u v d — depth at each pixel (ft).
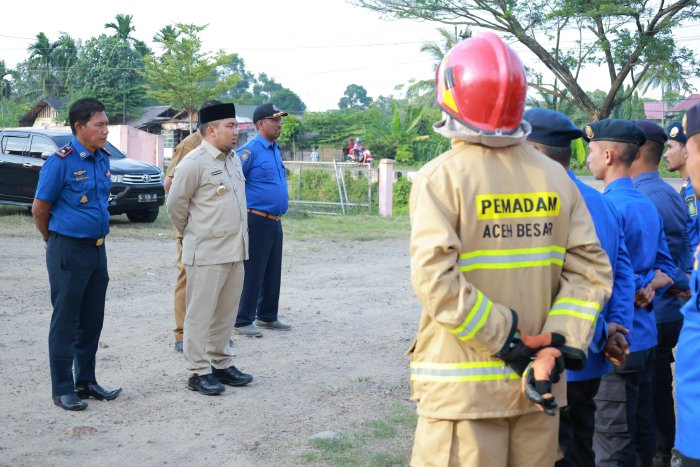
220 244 18.72
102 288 18.02
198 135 22.95
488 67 8.68
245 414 17.63
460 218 8.67
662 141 14.65
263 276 24.82
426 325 9.02
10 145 52.39
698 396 8.21
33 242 43.55
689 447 8.29
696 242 15.90
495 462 8.82
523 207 8.85
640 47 77.66
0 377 19.83
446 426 8.86
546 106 89.56
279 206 24.50
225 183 18.84
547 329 8.75
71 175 16.93
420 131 158.61
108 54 199.62
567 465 10.78
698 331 8.34
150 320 26.20
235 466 14.82
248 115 239.09
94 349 18.37
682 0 75.05
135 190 51.21
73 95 197.77
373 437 16.29
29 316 26.43
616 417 12.48
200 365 18.93
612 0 76.33
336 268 38.63
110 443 15.84
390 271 37.91
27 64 261.65
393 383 19.98
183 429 16.66
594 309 8.77
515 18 79.82
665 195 14.34
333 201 70.03
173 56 150.82
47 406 17.85
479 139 8.82
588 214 9.37
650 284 12.59
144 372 20.57
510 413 8.70
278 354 22.67
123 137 100.73
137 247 43.57
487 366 8.68
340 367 21.39
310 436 16.30
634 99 139.74
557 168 9.27
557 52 82.69
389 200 67.31
